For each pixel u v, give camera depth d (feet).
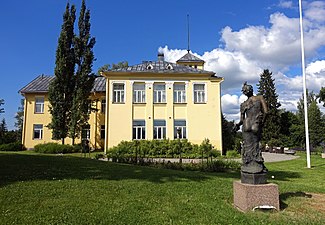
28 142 111.65
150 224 17.21
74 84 103.96
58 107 101.71
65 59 103.65
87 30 109.70
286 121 170.30
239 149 90.99
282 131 169.07
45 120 113.29
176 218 18.33
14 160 44.62
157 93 93.81
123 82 92.63
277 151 113.39
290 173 48.37
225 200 23.34
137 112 91.86
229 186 29.30
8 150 103.45
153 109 92.43
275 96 170.50
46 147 90.68
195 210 20.06
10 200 21.22
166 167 49.29
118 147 84.64
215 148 90.99
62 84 102.58
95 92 114.83
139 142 85.71
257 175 20.57
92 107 113.39
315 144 160.45
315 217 18.83
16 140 127.65
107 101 91.30
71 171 35.70
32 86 118.32
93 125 114.21
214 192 25.99
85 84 103.96
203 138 91.66
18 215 18.07
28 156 54.03
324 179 41.83
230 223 17.43
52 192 23.90
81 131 103.24
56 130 101.04
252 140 21.24
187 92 93.91
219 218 18.31
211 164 48.88
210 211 19.84
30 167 37.35
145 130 91.04
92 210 19.47
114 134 89.92
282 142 157.58
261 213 19.22
